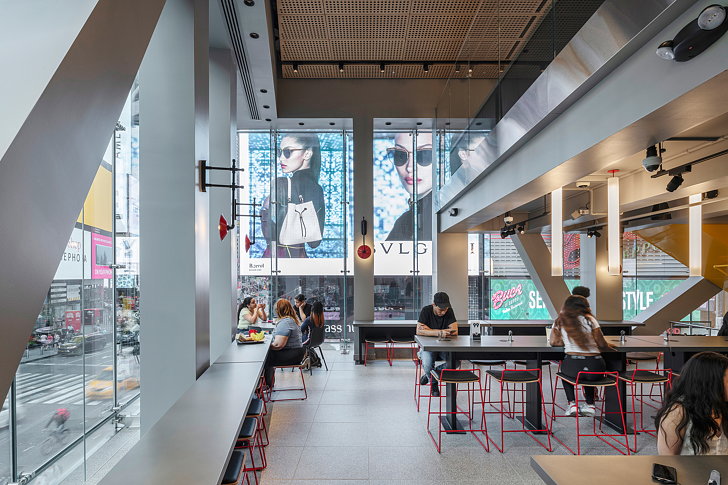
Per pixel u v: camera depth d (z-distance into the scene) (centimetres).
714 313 1038
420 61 855
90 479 414
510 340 543
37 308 127
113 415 518
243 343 565
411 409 584
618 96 299
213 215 596
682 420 229
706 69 221
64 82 129
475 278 1151
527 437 486
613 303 961
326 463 416
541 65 409
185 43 339
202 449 223
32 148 118
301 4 668
